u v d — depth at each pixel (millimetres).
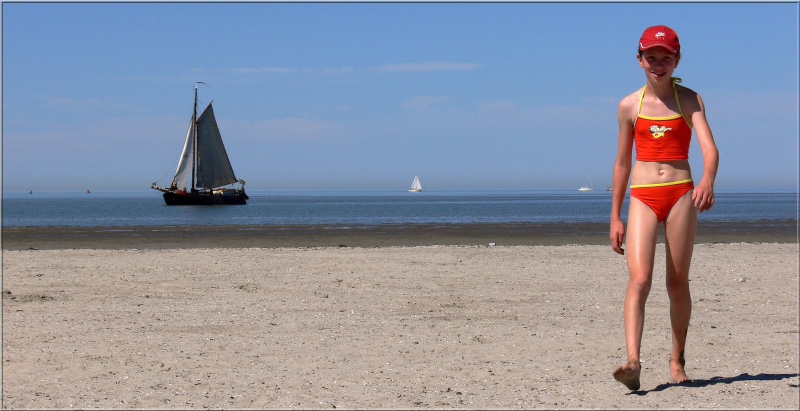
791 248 18344
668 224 4973
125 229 32000
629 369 4684
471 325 7734
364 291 10391
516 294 10062
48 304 9172
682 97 4887
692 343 6758
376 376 5543
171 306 9055
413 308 8891
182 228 32938
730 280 11594
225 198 87688
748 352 6359
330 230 30500
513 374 5613
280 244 21953
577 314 8445
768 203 94312
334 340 6934
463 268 13383
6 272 12680
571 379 5449
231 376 5547
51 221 45094
